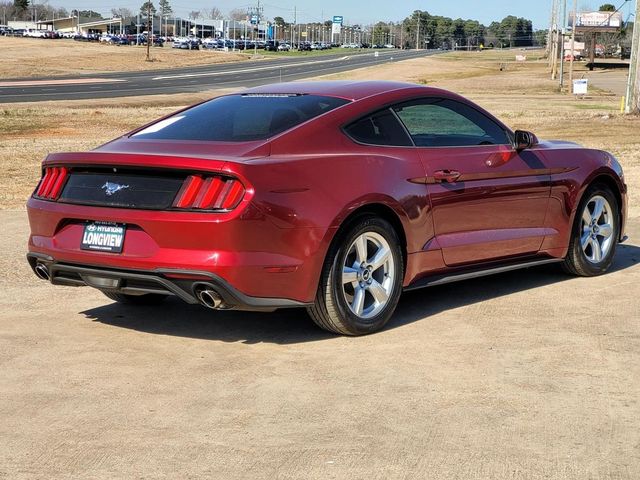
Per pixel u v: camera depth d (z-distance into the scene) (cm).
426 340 492
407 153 525
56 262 494
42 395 404
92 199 479
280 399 397
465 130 571
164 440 350
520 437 351
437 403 390
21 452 339
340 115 509
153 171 462
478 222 562
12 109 3148
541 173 601
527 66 10512
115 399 398
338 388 411
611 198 662
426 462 327
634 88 2912
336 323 488
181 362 454
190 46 15112
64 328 523
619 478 313
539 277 662
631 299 588
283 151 477
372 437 352
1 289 632
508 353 466
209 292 449
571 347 477
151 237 457
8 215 1004
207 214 443
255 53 15575
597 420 369
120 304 587
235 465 325
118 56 10631
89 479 314
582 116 2881
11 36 15150
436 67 9875
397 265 514
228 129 504
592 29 9269
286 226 455
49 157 505
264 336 504
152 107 3600
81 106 3641
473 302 583
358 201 483
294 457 332
